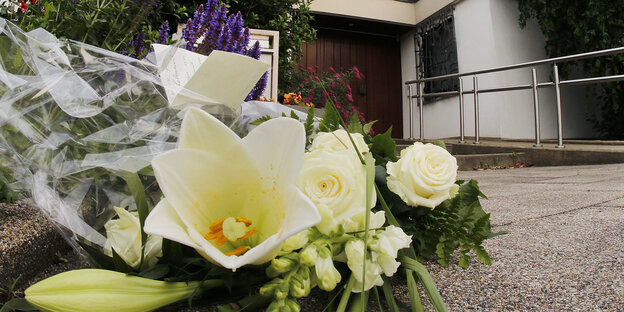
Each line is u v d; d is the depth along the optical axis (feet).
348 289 1.56
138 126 2.16
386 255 1.56
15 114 1.90
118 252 1.73
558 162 12.44
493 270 2.40
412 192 1.93
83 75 2.17
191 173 1.41
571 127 18.62
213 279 1.63
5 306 1.49
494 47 17.31
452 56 19.63
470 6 18.54
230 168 1.47
